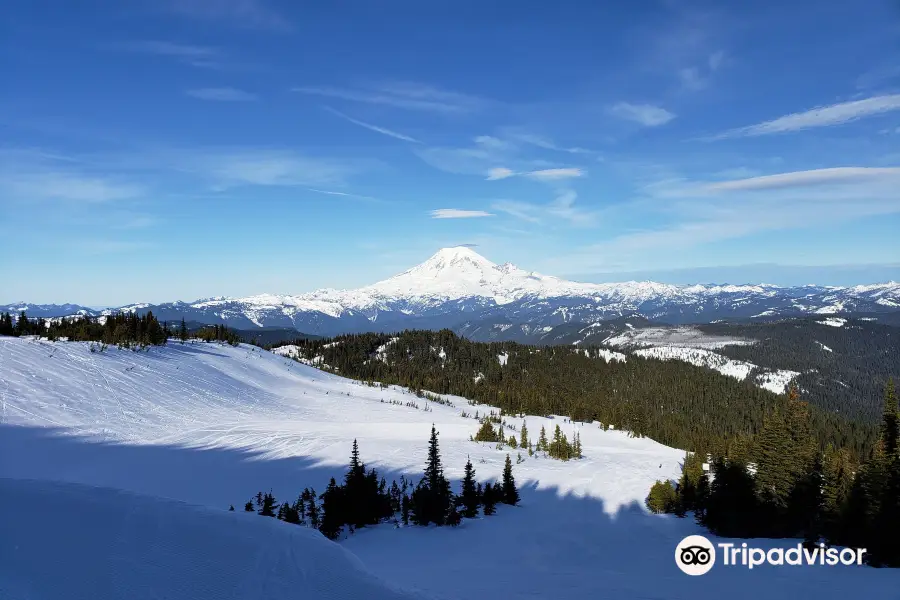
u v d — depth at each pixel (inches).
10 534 714.8
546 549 1913.1
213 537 774.5
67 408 3764.8
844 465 2427.4
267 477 3147.1
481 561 1692.9
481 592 1140.5
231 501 2642.7
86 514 788.0
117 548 713.6
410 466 3767.2
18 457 2876.5
